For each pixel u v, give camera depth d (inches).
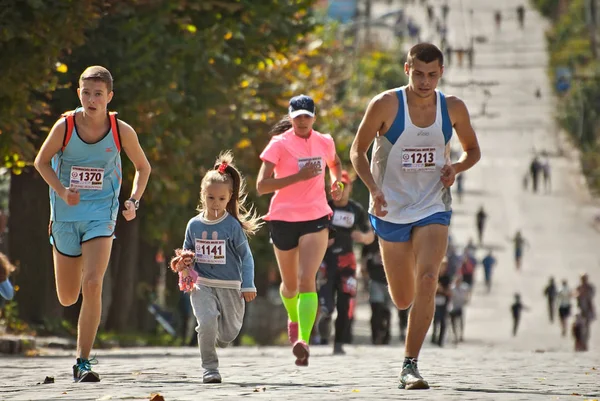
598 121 7691.9
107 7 1926.7
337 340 1445.6
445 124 843.4
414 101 843.4
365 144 845.8
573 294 3238.2
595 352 1581.0
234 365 1152.8
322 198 1091.3
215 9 2081.7
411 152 842.2
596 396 796.0
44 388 832.3
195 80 2106.3
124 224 2751.0
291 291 1127.0
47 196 2233.0
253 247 2773.1
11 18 1659.7
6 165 1868.8
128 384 861.8
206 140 2196.1
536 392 817.5
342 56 4220.0
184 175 2154.3
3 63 1690.5
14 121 1727.4
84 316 870.4
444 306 2479.1
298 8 2159.2
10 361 1300.4
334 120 2923.2
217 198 865.5
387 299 2059.5
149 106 1980.8
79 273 895.1
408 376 820.6
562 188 6993.1
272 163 1082.7
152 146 2017.7
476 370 1062.4
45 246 2231.8
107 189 881.5
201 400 732.0
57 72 1900.8
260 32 2124.8
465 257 4402.1
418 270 821.2
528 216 6304.1
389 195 845.8
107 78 871.1
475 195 6870.1
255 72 2522.1
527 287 4675.2
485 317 3924.7
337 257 1443.2
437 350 1622.8
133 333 2768.2
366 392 792.3
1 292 1216.8
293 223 1081.4
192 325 2962.6
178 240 2613.2
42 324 2202.3
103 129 875.4
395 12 4790.8
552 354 1470.2
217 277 870.4
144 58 1968.5
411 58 835.4
